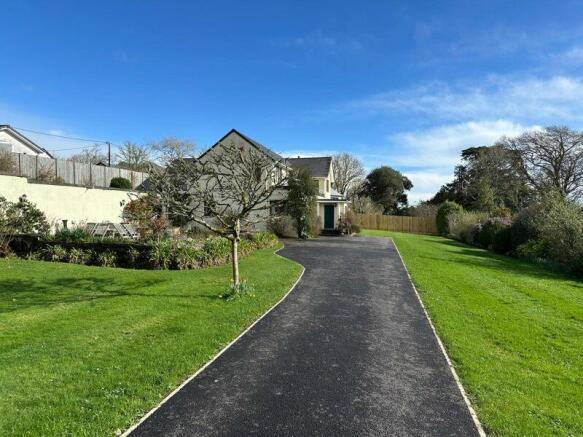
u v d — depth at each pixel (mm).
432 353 6734
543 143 41031
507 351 7043
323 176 36656
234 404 4852
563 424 4613
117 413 4512
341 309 9391
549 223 20406
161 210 16766
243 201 10242
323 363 6184
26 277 11430
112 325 7496
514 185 43375
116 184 25719
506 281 14672
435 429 4438
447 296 11148
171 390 5160
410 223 46875
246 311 8750
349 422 4535
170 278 12086
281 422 4488
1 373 5355
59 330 7160
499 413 4777
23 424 4230
